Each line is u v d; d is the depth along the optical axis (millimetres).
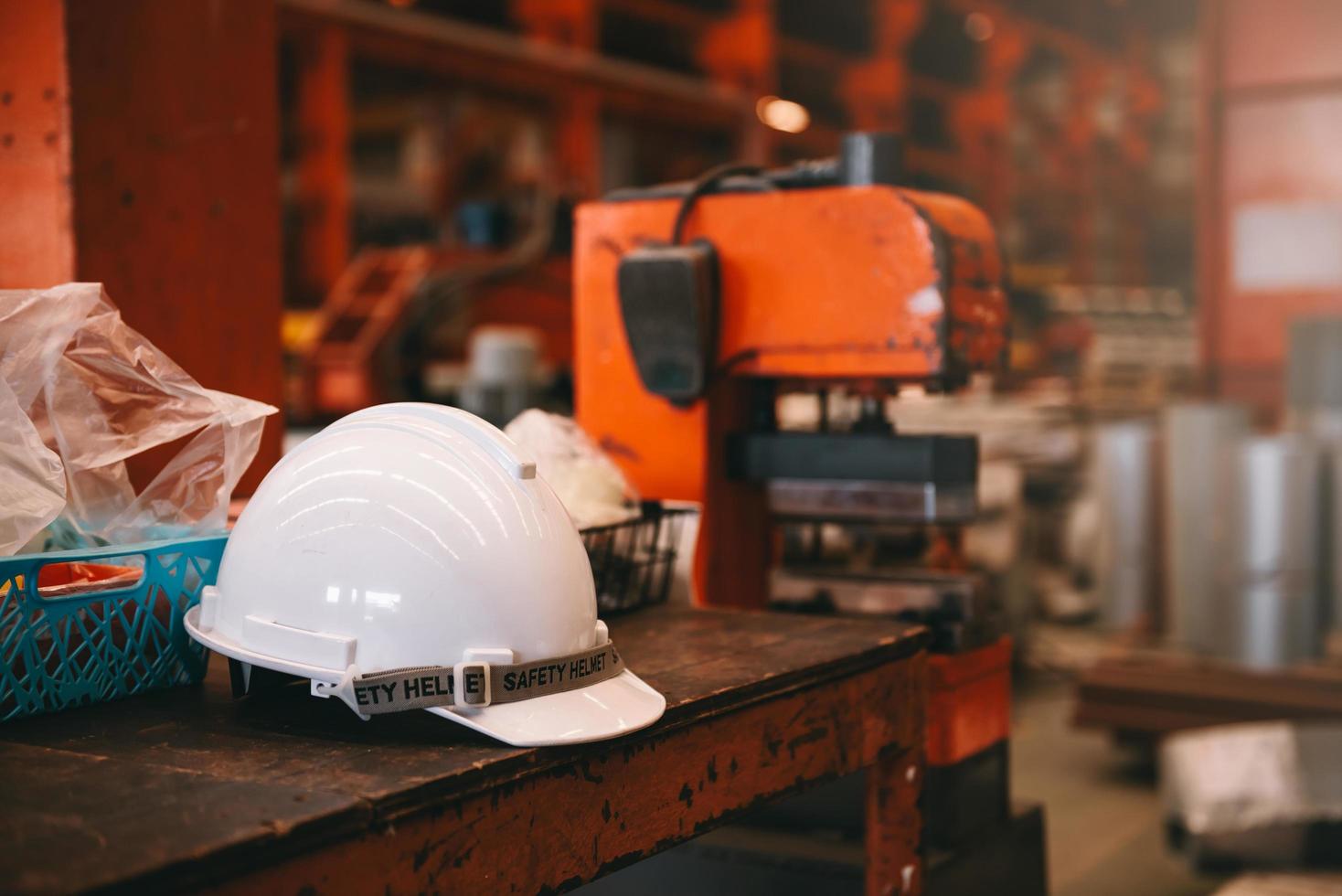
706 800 1104
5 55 1598
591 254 1871
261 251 1808
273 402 1833
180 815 799
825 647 1321
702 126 6785
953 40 9078
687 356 1734
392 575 973
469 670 948
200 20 1712
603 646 1046
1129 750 3732
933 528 1843
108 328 1223
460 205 5809
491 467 1033
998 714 1800
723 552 1836
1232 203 5309
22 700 1044
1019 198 9445
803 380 1804
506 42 5344
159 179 1668
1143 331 7328
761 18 6758
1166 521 4844
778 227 1712
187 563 1172
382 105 6414
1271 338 5285
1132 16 10031
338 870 813
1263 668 3639
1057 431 5266
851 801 1647
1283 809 2723
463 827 890
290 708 1080
